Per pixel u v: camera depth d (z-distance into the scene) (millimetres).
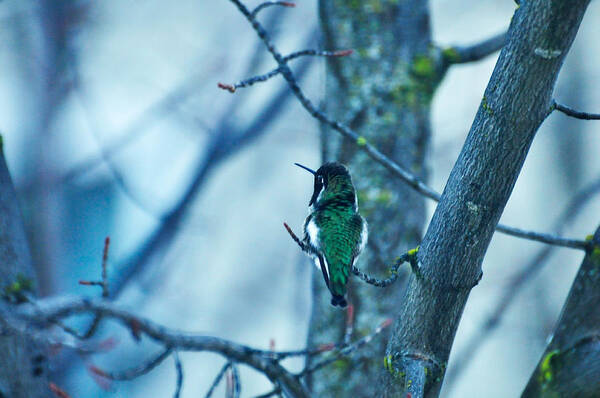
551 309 16812
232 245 18422
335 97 9719
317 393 9047
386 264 9266
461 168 5727
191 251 17469
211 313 17688
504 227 6910
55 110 15039
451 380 13688
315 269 9617
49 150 14750
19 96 15297
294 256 18719
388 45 9617
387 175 9391
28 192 14320
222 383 18328
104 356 16125
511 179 5574
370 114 9523
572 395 5680
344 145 9523
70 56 15445
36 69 15055
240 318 18000
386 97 9555
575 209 15273
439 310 5961
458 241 5762
